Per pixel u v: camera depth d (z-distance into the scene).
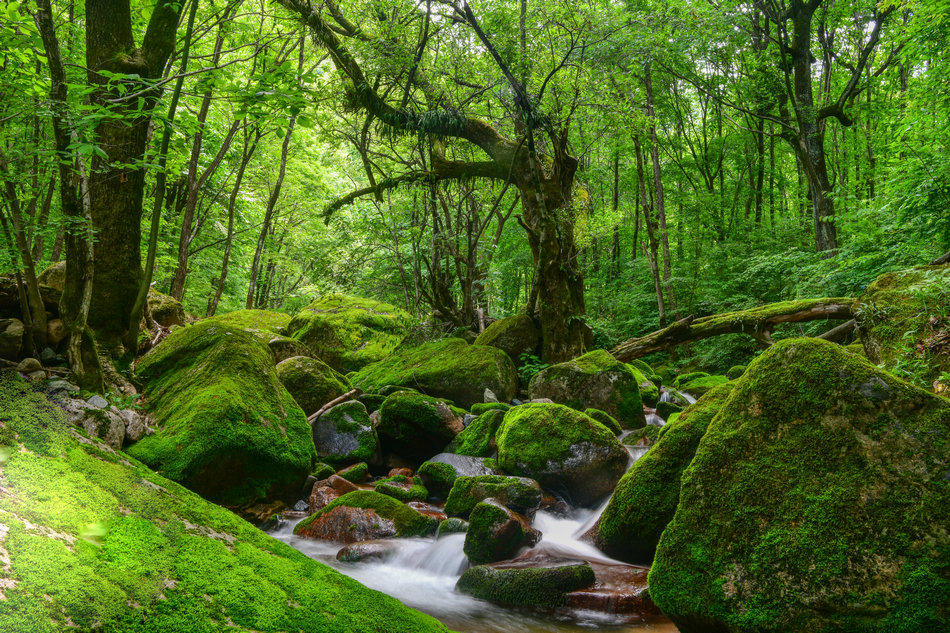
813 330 11.41
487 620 3.61
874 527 2.21
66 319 5.51
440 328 12.52
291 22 10.94
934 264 6.59
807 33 14.03
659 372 15.77
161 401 6.05
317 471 6.32
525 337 11.49
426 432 7.53
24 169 5.40
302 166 19.06
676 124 19.83
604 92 11.80
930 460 2.26
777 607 2.24
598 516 5.24
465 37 11.27
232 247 19.17
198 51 10.93
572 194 12.52
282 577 1.57
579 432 6.11
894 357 5.59
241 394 5.82
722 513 2.54
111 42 6.39
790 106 14.96
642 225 22.27
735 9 13.97
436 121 11.56
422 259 12.77
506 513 4.57
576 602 3.68
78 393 5.10
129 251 6.85
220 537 1.62
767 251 15.57
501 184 13.33
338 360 13.07
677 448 4.07
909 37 9.63
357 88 11.41
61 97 4.83
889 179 9.13
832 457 2.42
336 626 1.46
